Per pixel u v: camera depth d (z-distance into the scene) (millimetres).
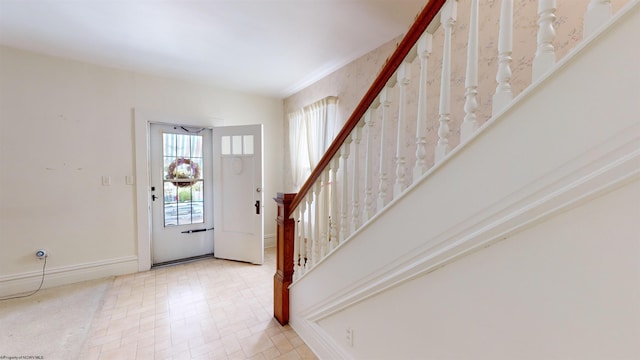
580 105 605
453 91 1786
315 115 3133
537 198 684
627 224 560
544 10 675
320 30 2100
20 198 2434
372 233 1212
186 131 3355
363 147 2406
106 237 2820
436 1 909
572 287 641
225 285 2686
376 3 1758
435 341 973
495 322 795
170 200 3297
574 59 608
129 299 2365
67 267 2641
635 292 556
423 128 995
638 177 540
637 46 528
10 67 2342
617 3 1106
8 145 2367
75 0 1692
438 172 917
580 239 624
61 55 2510
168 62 2693
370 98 1208
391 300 1152
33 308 2188
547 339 689
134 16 1884
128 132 2896
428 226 959
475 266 838
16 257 2434
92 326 1953
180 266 3191
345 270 1396
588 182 602
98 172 2756
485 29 1600
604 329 599
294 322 1933
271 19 1939
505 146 740
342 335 1467
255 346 1749
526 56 1431
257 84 3391
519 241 732
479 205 805
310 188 1731
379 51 2373
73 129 2627
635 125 538
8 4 1729
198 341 1796
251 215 3295
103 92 2758
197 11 1825
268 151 3967
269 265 3258
